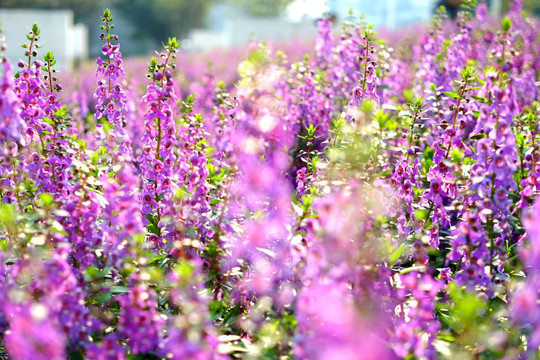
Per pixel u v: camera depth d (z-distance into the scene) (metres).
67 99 11.34
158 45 83.44
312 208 3.67
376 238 3.31
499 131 3.52
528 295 2.71
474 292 3.38
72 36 33.97
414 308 3.34
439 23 7.91
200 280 3.27
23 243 3.45
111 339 3.08
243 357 3.26
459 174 3.76
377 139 3.90
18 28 29.86
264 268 3.62
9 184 4.50
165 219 3.99
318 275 3.00
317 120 6.62
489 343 3.04
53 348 2.53
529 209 4.00
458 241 3.51
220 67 15.71
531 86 7.43
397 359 2.97
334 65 8.15
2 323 3.10
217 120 6.84
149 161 4.55
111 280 3.60
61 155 4.40
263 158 4.00
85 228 3.50
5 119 3.47
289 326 3.15
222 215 3.83
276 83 6.58
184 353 2.52
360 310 3.07
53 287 2.92
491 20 17.09
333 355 2.69
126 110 5.17
